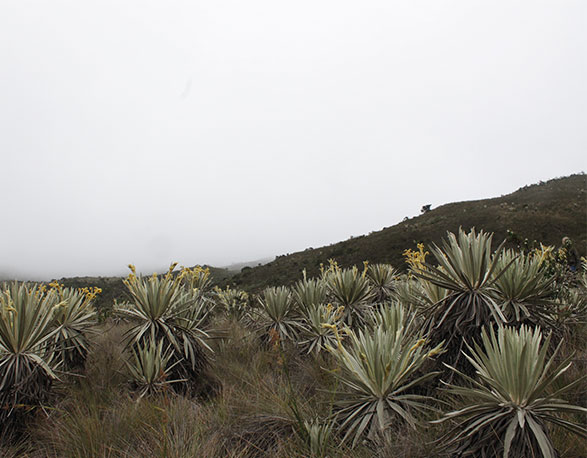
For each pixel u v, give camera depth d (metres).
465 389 2.26
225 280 37.44
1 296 3.51
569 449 2.20
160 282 4.48
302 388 3.74
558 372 2.07
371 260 34.16
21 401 3.14
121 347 5.55
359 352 2.76
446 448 2.28
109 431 2.92
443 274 3.36
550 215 34.03
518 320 3.20
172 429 2.94
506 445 1.92
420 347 2.76
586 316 4.28
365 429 2.60
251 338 5.85
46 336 3.50
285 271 38.56
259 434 2.89
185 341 4.32
